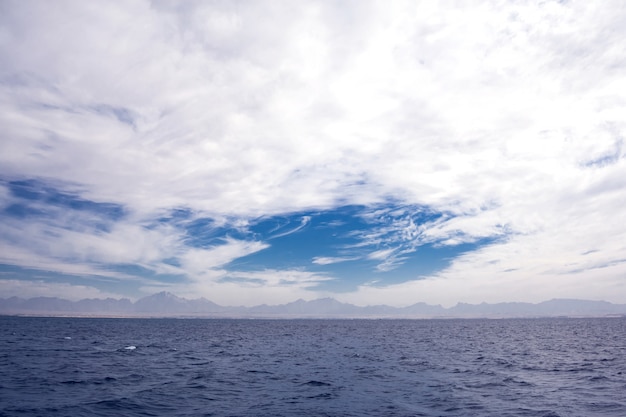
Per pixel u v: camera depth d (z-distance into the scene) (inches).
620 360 1683.1
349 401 879.7
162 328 5536.4
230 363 1568.7
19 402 846.5
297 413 773.9
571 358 1769.2
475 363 1576.0
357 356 1860.2
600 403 850.8
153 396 917.8
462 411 789.2
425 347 2421.3
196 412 778.2
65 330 4389.8
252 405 838.5
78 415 749.9
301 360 1690.5
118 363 1520.7
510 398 908.0
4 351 1908.2
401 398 911.0
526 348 2342.5
